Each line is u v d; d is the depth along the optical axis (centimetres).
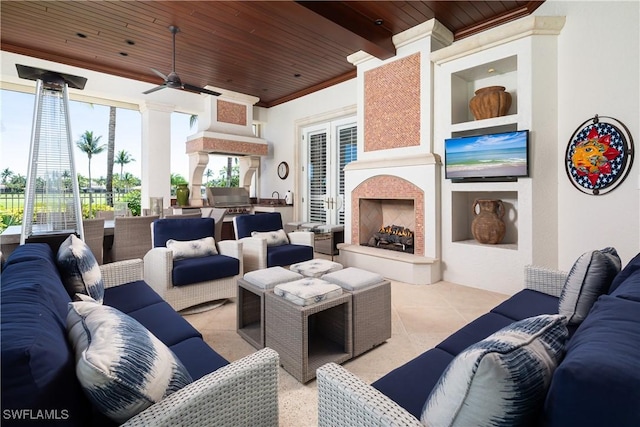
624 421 58
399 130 448
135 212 701
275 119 758
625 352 67
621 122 303
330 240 578
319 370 108
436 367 131
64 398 75
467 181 390
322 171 665
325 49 491
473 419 73
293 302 203
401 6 373
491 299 342
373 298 228
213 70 572
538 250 344
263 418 108
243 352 229
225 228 678
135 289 230
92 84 550
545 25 334
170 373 94
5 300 99
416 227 427
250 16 399
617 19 304
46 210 304
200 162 651
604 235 316
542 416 69
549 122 344
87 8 380
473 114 391
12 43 468
